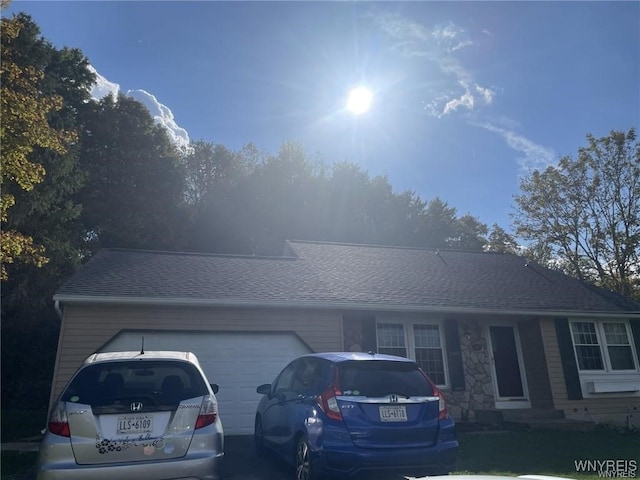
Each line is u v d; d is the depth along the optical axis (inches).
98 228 1008.9
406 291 532.4
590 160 1136.2
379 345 507.8
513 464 304.5
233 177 1425.9
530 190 1222.9
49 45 936.3
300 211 1348.4
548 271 705.0
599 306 580.4
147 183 1083.3
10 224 716.7
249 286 481.7
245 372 445.4
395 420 223.6
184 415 195.6
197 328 441.1
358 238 1349.7
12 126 386.0
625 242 1082.1
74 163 848.9
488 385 531.8
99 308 420.5
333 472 214.8
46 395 695.7
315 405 230.8
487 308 519.8
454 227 1530.5
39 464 179.8
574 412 529.7
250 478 260.2
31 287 741.9
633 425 539.5
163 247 1058.1
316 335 471.5
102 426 186.2
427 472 226.2
